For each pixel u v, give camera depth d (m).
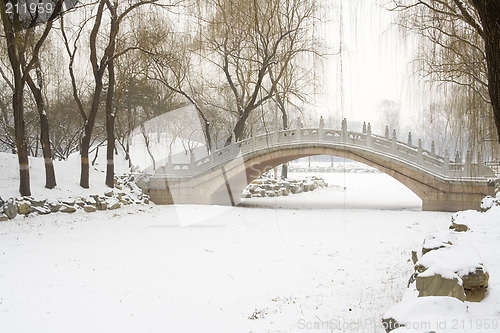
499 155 17.44
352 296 9.56
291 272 12.38
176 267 13.02
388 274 11.26
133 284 11.29
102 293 10.48
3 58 22.83
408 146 26.70
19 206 20.55
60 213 21.83
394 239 16.53
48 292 10.41
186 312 9.16
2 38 22.19
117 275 12.09
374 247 15.25
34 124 32.28
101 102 32.94
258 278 11.88
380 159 25.97
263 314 8.78
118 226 19.28
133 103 26.47
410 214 23.34
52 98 33.31
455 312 4.82
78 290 10.65
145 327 8.23
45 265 12.92
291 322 8.11
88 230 18.41
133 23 24.91
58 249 15.05
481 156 17.62
